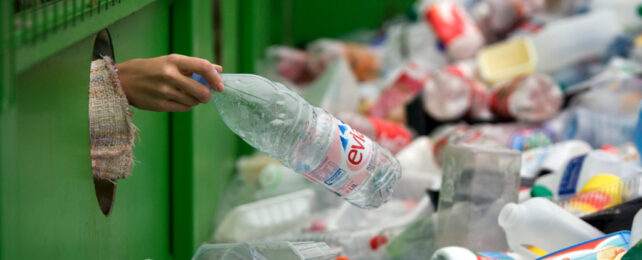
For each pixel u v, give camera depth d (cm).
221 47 253
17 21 86
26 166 93
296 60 377
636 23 342
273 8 447
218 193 237
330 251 143
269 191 240
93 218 122
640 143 168
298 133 137
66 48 108
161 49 164
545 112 289
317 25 468
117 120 126
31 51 86
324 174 133
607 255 131
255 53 335
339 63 298
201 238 197
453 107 300
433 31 354
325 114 136
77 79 114
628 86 276
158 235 170
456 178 164
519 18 372
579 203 167
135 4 132
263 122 141
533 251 150
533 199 149
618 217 150
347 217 213
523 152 242
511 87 294
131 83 123
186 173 179
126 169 131
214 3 235
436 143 262
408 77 312
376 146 139
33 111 96
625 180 163
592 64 327
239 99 139
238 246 137
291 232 208
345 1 464
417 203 221
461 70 320
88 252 120
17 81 90
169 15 171
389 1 475
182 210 181
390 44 389
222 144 248
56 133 104
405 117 306
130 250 145
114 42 129
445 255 135
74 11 99
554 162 216
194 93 120
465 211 162
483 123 301
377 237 183
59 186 106
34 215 96
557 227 143
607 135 258
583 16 328
